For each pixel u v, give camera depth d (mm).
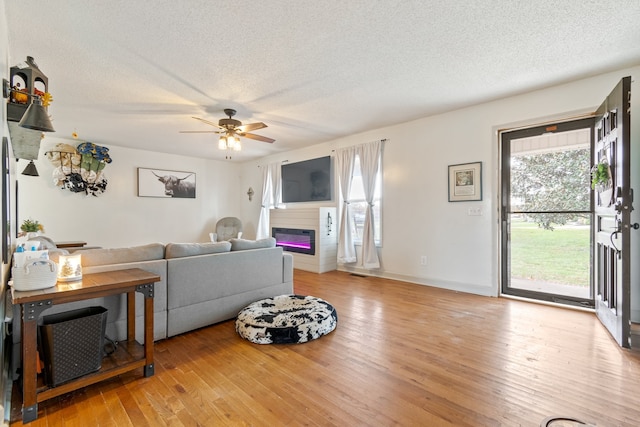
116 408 1600
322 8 1945
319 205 5766
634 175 2762
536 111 3330
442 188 4078
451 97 3504
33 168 3266
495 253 3660
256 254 3170
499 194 3678
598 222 2895
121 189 5934
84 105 3637
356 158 5156
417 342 2393
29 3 1849
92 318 1735
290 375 1922
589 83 3010
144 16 2010
